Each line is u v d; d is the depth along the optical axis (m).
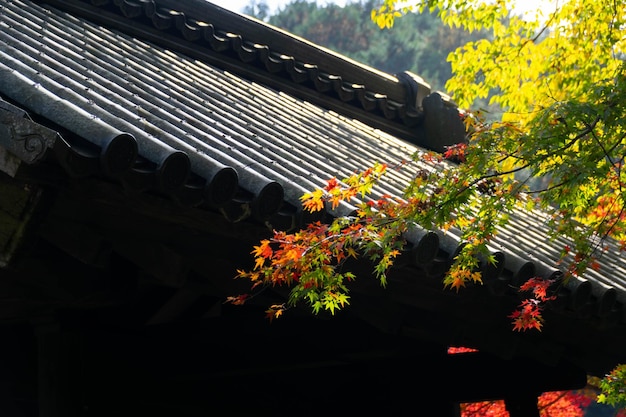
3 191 3.20
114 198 3.26
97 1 6.37
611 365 5.95
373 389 6.39
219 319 5.46
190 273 4.16
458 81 6.12
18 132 2.87
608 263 6.18
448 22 5.91
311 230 3.85
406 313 4.97
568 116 4.17
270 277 3.94
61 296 3.74
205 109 5.39
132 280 4.00
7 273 3.55
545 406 11.36
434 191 4.20
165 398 5.43
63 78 4.05
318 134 6.49
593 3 5.99
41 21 5.67
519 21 6.03
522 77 6.17
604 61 6.15
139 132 3.30
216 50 6.95
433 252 4.25
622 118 4.11
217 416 5.79
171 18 6.70
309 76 7.45
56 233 3.34
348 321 5.64
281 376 6.21
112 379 5.09
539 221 6.57
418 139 8.30
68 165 2.92
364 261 4.38
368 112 7.94
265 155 4.82
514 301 5.20
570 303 4.95
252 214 3.54
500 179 4.56
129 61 5.87
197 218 3.58
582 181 4.13
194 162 3.39
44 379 4.21
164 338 5.31
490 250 4.52
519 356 6.04
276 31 7.33
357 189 4.14
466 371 6.16
